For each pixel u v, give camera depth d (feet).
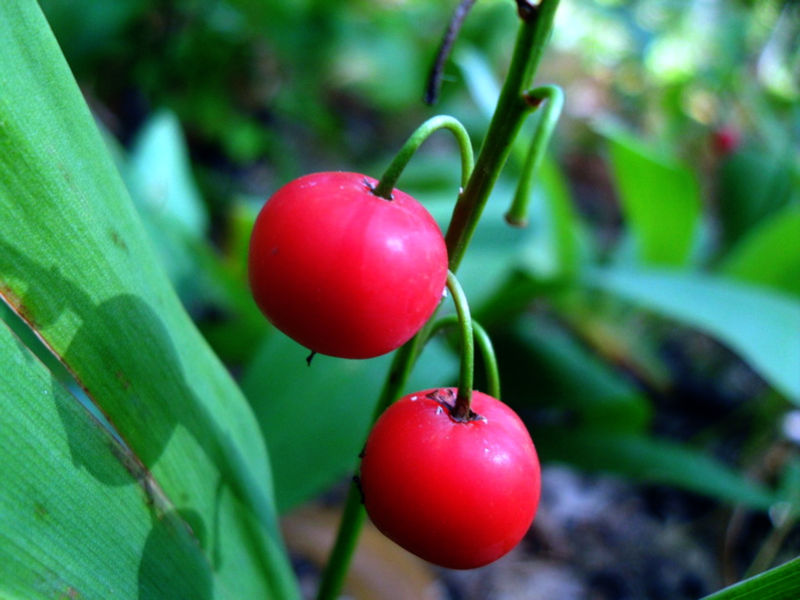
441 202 0.32
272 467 0.21
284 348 0.24
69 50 0.45
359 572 0.27
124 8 0.46
